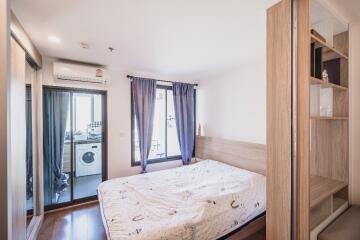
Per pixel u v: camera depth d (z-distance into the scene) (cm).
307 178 128
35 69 260
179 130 398
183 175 293
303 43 129
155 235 150
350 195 192
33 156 258
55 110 298
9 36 112
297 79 132
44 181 291
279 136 139
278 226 141
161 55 269
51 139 296
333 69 194
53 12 161
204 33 202
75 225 258
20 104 185
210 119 394
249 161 302
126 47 239
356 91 190
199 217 178
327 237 148
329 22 170
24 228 197
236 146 324
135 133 362
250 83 314
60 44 230
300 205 132
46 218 276
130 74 351
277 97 140
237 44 231
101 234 239
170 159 404
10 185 113
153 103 367
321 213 169
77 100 330
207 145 389
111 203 201
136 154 366
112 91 335
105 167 335
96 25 184
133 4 150
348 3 155
